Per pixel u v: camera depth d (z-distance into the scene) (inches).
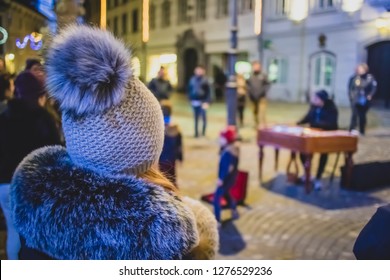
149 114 40.6
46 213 37.1
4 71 99.4
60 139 100.7
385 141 232.8
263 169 273.9
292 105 617.6
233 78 328.8
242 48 660.7
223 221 183.3
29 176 39.5
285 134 228.7
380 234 37.4
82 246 36.4
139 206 37.0
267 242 157.3
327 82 553.3
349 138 201.6
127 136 39.1
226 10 784.3
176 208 38.7
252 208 199.0
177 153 193.8
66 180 38.1
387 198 70.4
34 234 37.7
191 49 895.1
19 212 38.7
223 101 741.3
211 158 308.7
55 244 36.9
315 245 145.2
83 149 39.2
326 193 208.5
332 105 235.9
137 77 41.6
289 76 630.5
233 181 182.1
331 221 164.4
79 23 44.8
